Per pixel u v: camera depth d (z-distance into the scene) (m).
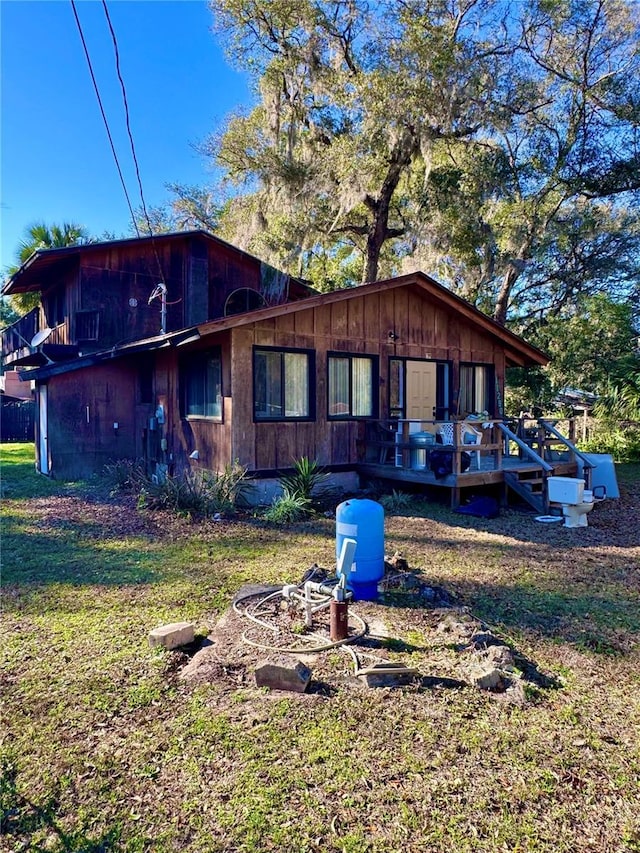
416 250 16.03
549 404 17.19
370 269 17.59
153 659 3.33
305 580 4.57
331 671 3.12
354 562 4.14
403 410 9.87
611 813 2.11
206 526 6.88
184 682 3.05
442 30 14.41
